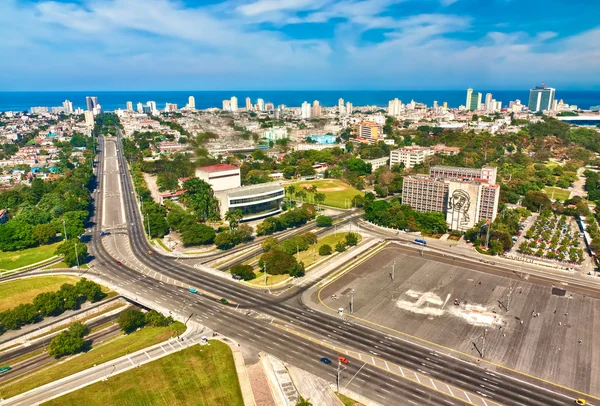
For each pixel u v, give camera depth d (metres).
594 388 165.50
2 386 177.88
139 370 176.75
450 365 180.62
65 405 156.38
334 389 166.12
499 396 162.12
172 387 166.25
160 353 189.50
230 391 164.12
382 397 161.88
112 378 172.00
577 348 191.25
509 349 190.88
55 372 181.62
